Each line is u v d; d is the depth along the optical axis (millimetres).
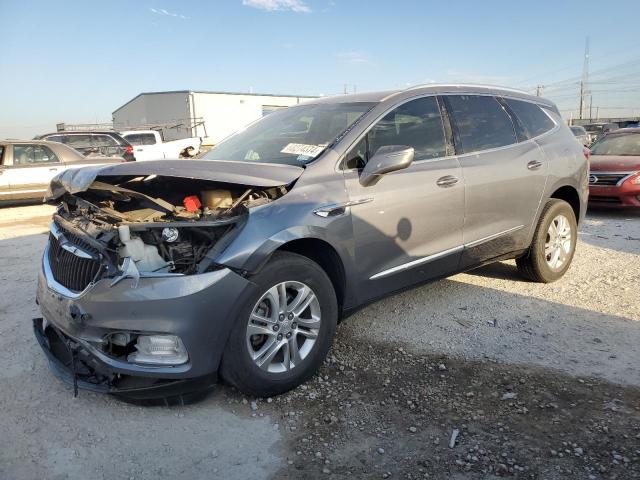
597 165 9359
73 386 3064
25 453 2736
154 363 2902
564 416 2977
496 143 4660
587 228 8156
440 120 4273
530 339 4012
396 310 4652
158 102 37031
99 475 2576
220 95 36156
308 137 3889
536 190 4887
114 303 2836
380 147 3756
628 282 5297
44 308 3344
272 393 3193
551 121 5406
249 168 3299
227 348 2979
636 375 3418
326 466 2623
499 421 2951
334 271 3518
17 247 7594
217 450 2758
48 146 12992
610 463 2576
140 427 2959
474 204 4285
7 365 3693
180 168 3172
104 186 3197
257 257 2967
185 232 2980
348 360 3707
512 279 5465
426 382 3395
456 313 4562
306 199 3254
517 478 2498
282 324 3174
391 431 2891
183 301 2799
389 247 3715
